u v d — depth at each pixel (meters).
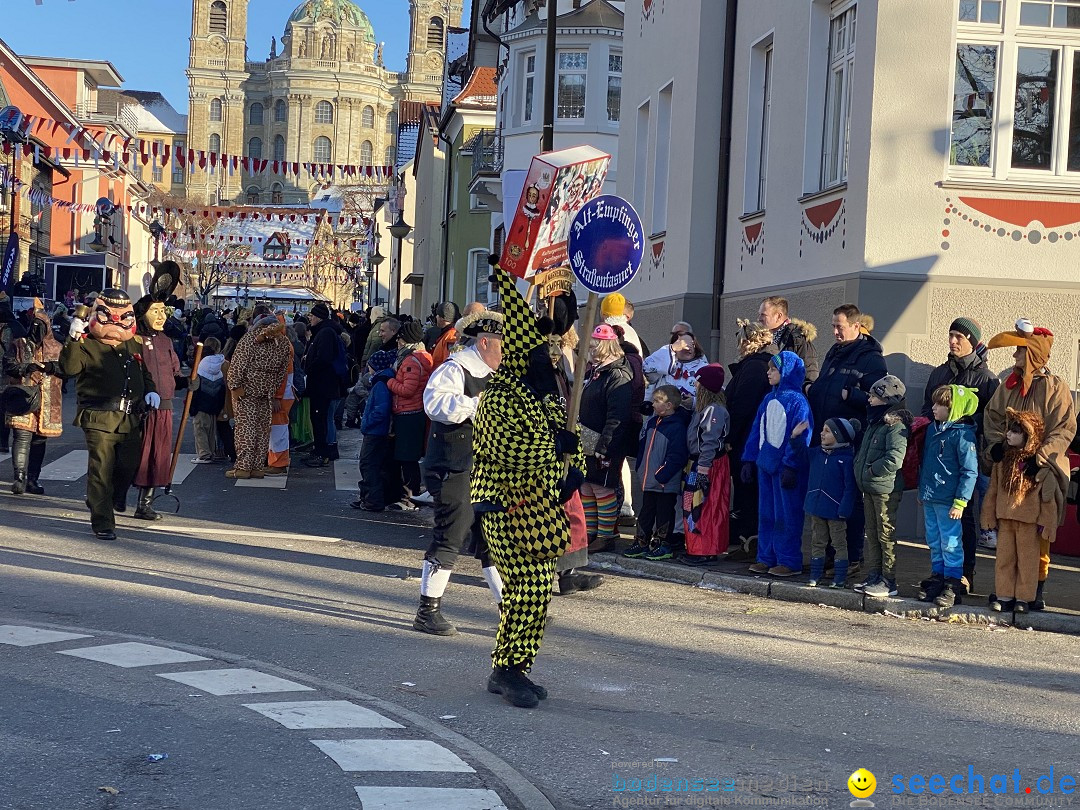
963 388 8.67
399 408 12.62
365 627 7.62
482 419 6.06
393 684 6.32
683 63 16.27
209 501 13.16
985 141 11.52
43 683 5.97
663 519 10.14
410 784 4.75
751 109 14.77
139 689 5.94
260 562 9.74
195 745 5.14
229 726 5.42
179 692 5.92
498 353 7.48
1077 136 11.56
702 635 7.85
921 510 11.49
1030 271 11.43
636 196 18.88
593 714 5.93
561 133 28.72
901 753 5.48
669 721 5.85
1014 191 11.40
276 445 15.45
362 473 12.86
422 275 55.34
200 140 171.75
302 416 17.58
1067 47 11.54
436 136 49.34
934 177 11.36
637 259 7.82
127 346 10.63
